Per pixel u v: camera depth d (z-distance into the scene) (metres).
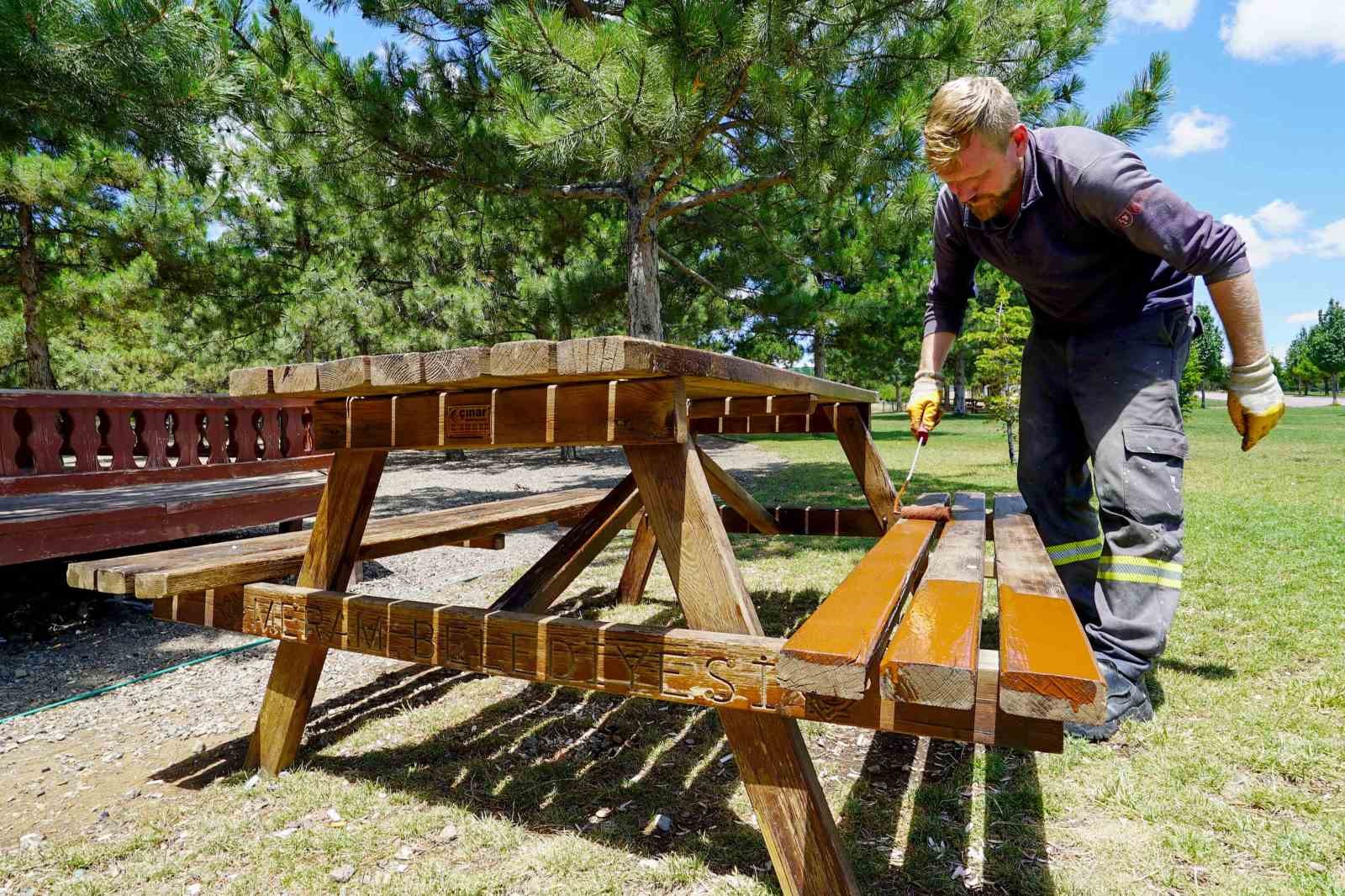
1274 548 5.38
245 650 3.99
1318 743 2.37
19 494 4.57
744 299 13.52
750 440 25.58
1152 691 2.81
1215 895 1.68
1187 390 18.58
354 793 2.28
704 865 1.86
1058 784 2.20
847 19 6.83
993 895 1.71
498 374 1.71
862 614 1.40
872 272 12.18
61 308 15.28
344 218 13.14
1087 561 2.90
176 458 6.51
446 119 8.41
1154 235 2.12
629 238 9.62
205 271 15.09
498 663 1.92
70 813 2.23
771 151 8.36
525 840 2.00
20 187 12.63
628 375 1.69
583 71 6.28
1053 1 7.45
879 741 2.57
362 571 5.38
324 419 2.36
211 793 2.34
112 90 4.78
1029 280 2.52
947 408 51.28
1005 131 2.10
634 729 2.73
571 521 4.10
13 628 4.37
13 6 4.08
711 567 1.77
